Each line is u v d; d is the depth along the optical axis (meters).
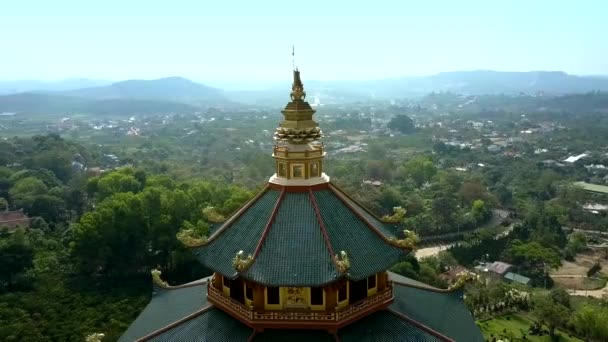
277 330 35.50
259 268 34.75
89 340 38.47
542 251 125.69
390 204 161.00
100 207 104.69
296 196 39.44
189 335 37.19
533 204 179.38
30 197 143.88
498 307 85.25
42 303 81.00
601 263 133.50
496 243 138.62
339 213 39.31
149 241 99.06
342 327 35.88
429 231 151.12
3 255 90.44
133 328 41.56
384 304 38.53
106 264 97.94
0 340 67.81
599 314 75.44
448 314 42.19
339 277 33.06
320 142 41.00
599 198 194.75
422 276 92.50
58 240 114.88
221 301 38.88
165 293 46.72
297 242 36.25
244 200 101.50
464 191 181.50
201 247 39.41
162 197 104.56
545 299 82.62
